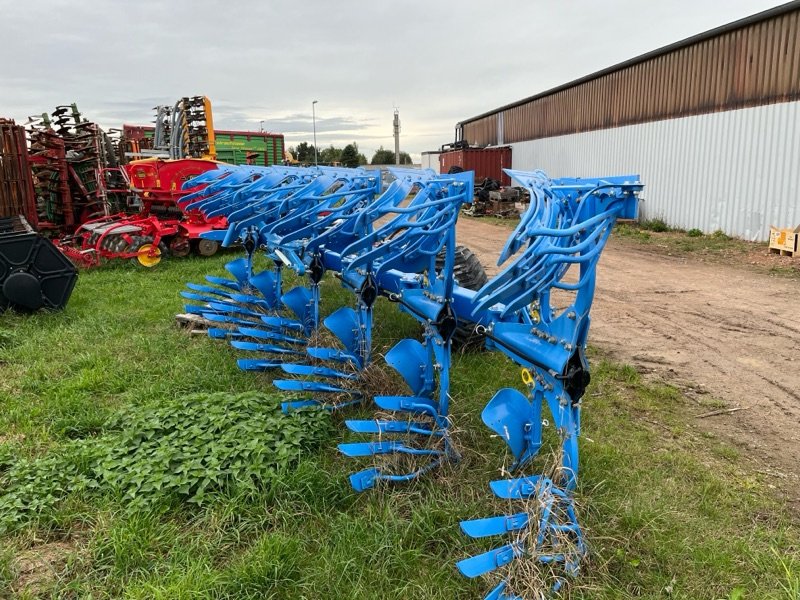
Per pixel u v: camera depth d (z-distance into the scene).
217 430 3.57
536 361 2.68
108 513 2.96
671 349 5.67
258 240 6.44
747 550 2.68
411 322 6.04
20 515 2.93
